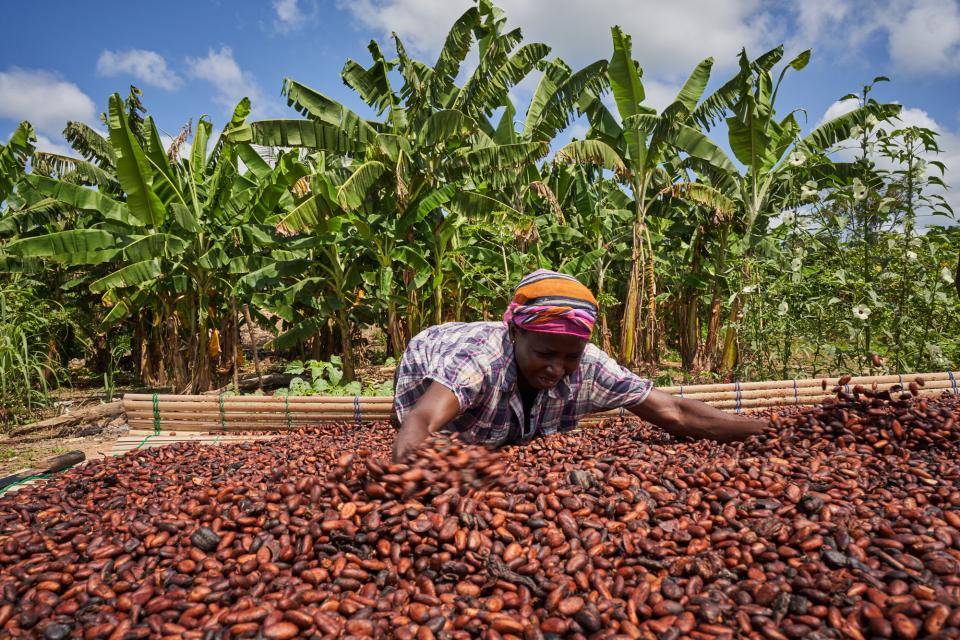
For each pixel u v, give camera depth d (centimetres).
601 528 176
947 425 247
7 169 870
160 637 138
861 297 617
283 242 951
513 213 895
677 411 273
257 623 139
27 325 802
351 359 1027
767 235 945
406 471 183
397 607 146
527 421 263
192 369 988
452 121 845
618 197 1131
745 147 887
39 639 141
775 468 215
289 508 184
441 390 220
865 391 277
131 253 833
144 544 181
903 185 572
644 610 142
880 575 145
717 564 159
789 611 138
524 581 153
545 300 206
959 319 614
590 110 1059
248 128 865
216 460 344
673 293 1166
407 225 877
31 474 340
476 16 865
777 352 802
